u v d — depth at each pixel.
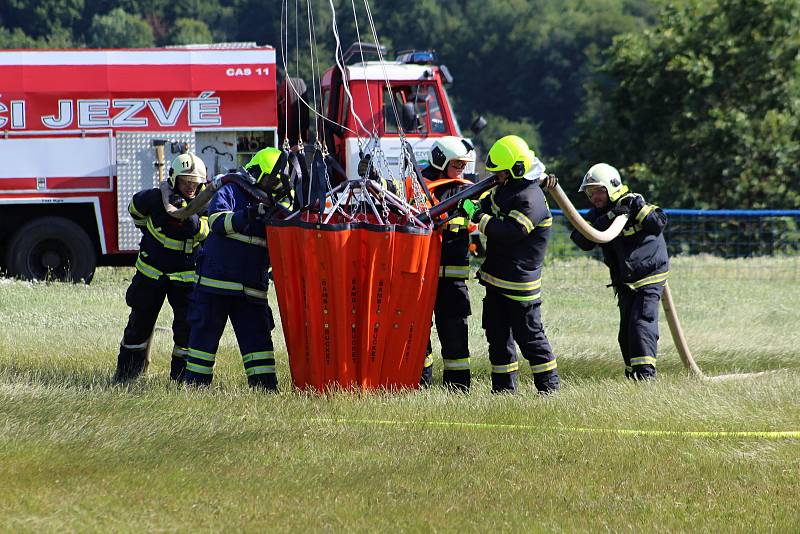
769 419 23.05
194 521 16.28
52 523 15.84
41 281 52.38
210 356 26.11
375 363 25.66
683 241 111.94
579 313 46.12
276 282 25.38
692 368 30.34
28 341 33.59
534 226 25.77
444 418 23.03
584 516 16.89
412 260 24.98
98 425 20.95
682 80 121.12
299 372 25.70
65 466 18.58
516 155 25.45
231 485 17.92
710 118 120.44
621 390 25.70
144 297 28.12
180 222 27.69
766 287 58.53
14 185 53.00
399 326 25.53
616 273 29.31
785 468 19.56
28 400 22.91
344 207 26.47
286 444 20.41
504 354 27.12
